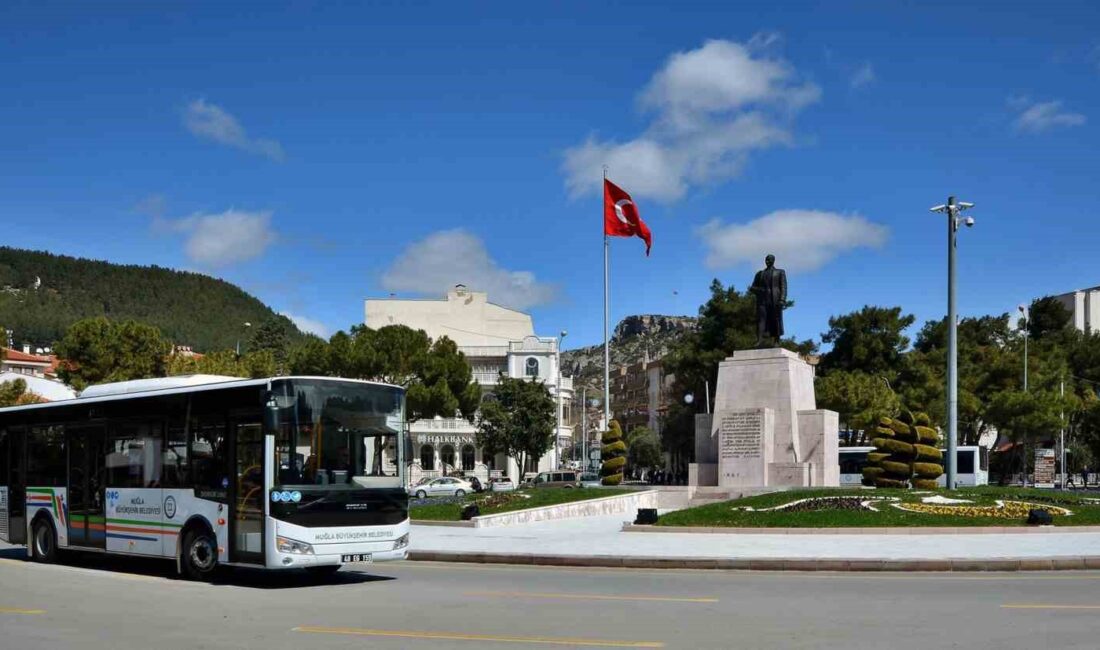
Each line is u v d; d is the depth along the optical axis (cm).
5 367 9806
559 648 1050
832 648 1026
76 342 5747
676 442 8362
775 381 3925
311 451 1750
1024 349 6862
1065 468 7625
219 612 1388
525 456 8081
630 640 1092
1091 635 1092
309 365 5925
